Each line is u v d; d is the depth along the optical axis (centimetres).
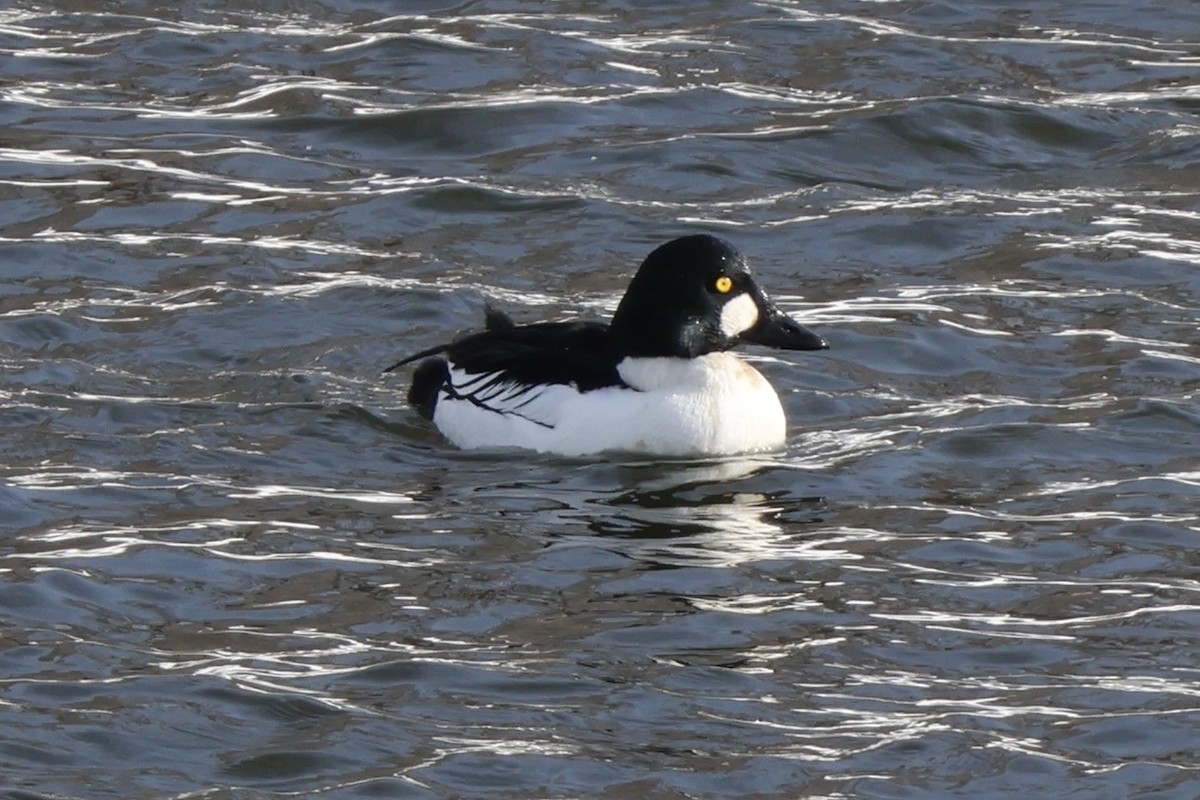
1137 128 2081
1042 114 2095
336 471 1413
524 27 2300
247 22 2320
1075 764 1024
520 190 1931
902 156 2039
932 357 1627
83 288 1711
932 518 1338
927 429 1491
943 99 2108
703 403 1446
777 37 2288
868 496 1377
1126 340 1648
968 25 2330
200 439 1452
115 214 1861
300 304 1689
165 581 1218
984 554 1283
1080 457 1440
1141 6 2381
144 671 1105
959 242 1855
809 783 1007
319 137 2048
